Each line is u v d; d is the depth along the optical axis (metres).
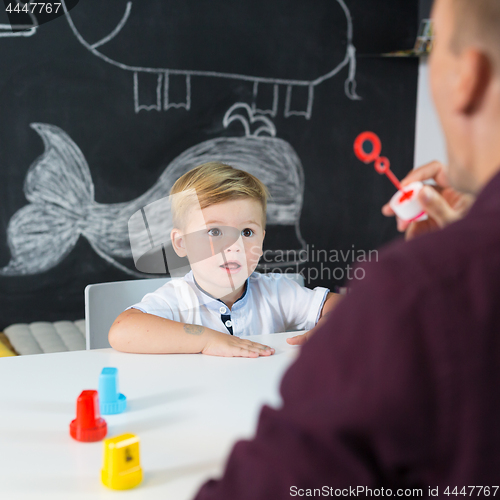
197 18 2.26
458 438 0.22
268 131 2.41
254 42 2.35
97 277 2.23
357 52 2.49
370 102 2.54
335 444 0.22
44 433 0.56
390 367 0.21
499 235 0.23
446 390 0.21
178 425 0.58
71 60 2.12
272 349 0.87
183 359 0.83
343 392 0.22
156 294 1.00
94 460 0.50
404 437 0.22
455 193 0.66
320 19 2.43
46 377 0.74
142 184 2.26
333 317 0.24
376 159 0.66
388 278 0.22
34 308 2.16
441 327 0.21
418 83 2.60
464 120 0.26
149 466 0.49
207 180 0.94
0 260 2.10
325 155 2.51
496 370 0.22
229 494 0.25
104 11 2.13
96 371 0.77
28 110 2.08
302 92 2.44
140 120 2.23
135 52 2.19
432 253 0.23
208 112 2.32
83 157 2.17
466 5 0.25
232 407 0.64
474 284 0.22
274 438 0.23
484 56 0.24
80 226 2.19
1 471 0.48
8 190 2.08
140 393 0.68
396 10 2.51
